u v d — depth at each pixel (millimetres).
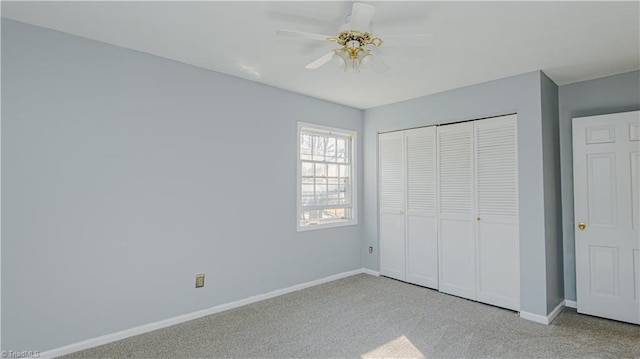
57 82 2369
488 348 2486
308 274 3988
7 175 2188
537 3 1968
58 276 2355
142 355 2365
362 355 2383
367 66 2250
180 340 2590
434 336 2682
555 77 3291
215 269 3168
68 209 2402
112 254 2586
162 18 2186
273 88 3658
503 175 3346
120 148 2637
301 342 2570
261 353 2404
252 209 3463
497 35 2387
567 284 3451
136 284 2697
